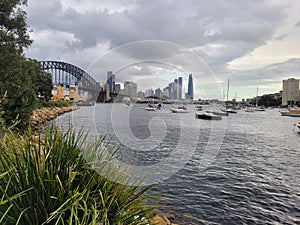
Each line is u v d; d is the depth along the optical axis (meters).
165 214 6.12
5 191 1.66
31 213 1.78
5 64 20.08
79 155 2.17
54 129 2.27
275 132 31.38
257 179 10.50
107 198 2.02
